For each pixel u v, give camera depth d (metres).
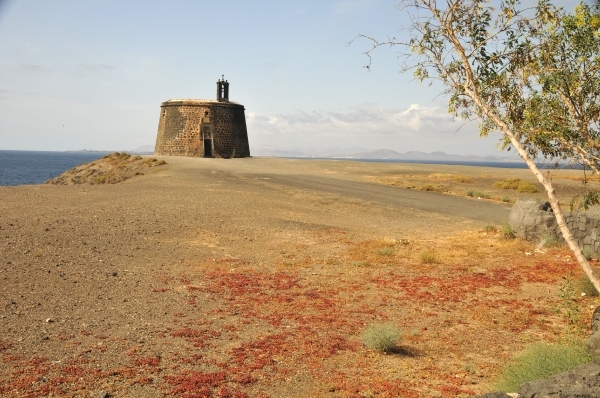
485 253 18.41
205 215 23.89
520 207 20.30
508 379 7.68
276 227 22.62
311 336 10.05
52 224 19.34
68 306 10.88
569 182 42.31
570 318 11.14
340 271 15.76
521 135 8.29
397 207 29.89
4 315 9.88
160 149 69.56
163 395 7.08
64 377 7.38
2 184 76.62
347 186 38.97
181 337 9.57
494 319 11.45
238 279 14.30
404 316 11.62
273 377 8.00
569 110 8.74
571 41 8.26
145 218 22.08
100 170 55.00
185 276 14.28
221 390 7.34
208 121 67.31
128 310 10.98
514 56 7.89
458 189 39.69
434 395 7.57
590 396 5.33
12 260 13.97
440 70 8.06
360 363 8.80
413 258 17.62
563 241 18.77
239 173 44.47
